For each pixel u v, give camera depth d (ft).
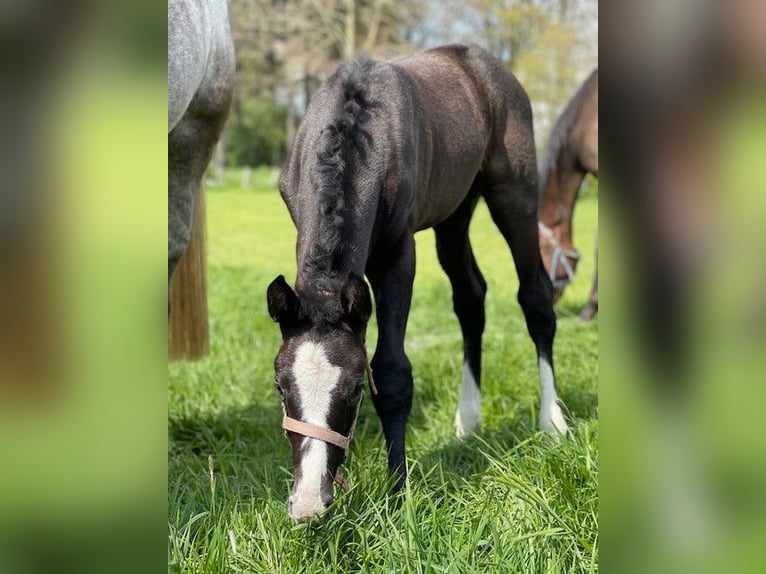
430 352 18.12
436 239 13.91
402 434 9.67
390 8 72.90
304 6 77.36
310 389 7.71
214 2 12.16
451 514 8.60
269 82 90.48
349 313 8.14
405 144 10.33
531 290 13.69
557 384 14.99
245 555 7.89
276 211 62.59
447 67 12.80
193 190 13.08
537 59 61.21
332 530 8.11
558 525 8.28
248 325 21.57
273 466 10.62
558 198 22.97
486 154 13.19
